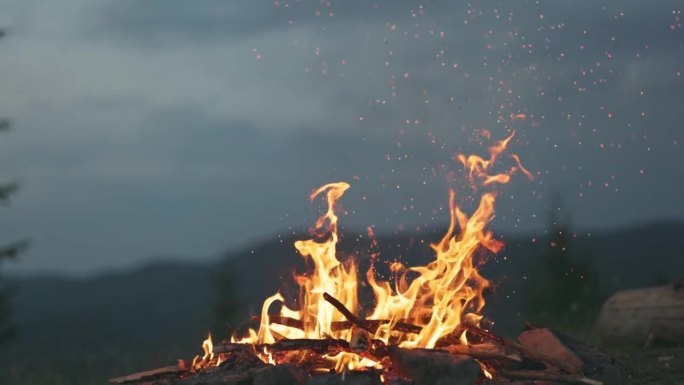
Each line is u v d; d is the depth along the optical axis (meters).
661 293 10.28
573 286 15.78
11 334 16.06
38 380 13.77
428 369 6.15
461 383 6.14
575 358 6.67
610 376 6.71
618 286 23.03
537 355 6.69
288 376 6.13
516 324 14.81
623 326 10.32
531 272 16.94
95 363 14.83
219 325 16.20
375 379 6.19
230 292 17.08
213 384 6.32
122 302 41.22
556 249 16.23
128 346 20.33
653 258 32.56
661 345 10.02
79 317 37.03
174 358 13.55
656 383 7.94
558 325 13.50
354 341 6.42
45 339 25.45
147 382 7.04
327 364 6.63
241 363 6.57
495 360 6.58
